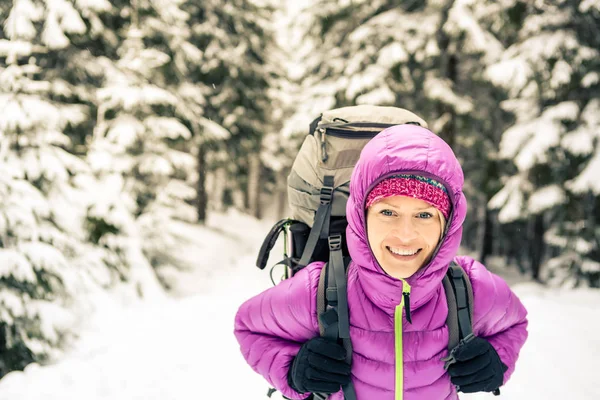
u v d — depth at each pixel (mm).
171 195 10156
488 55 8492
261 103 16188
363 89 8930
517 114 8477
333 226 1598
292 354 1330
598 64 7516
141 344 4090
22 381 3420
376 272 1169
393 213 1084
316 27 10727
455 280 1293
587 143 7219
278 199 25938
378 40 9086
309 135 1890
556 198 7805
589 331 4012
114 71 8539
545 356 3500
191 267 10586
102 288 6270
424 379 1240
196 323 4641
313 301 1301
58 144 7277
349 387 1236
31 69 6293
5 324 5207
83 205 6605
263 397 3109
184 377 3410
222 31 14719
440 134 9617
